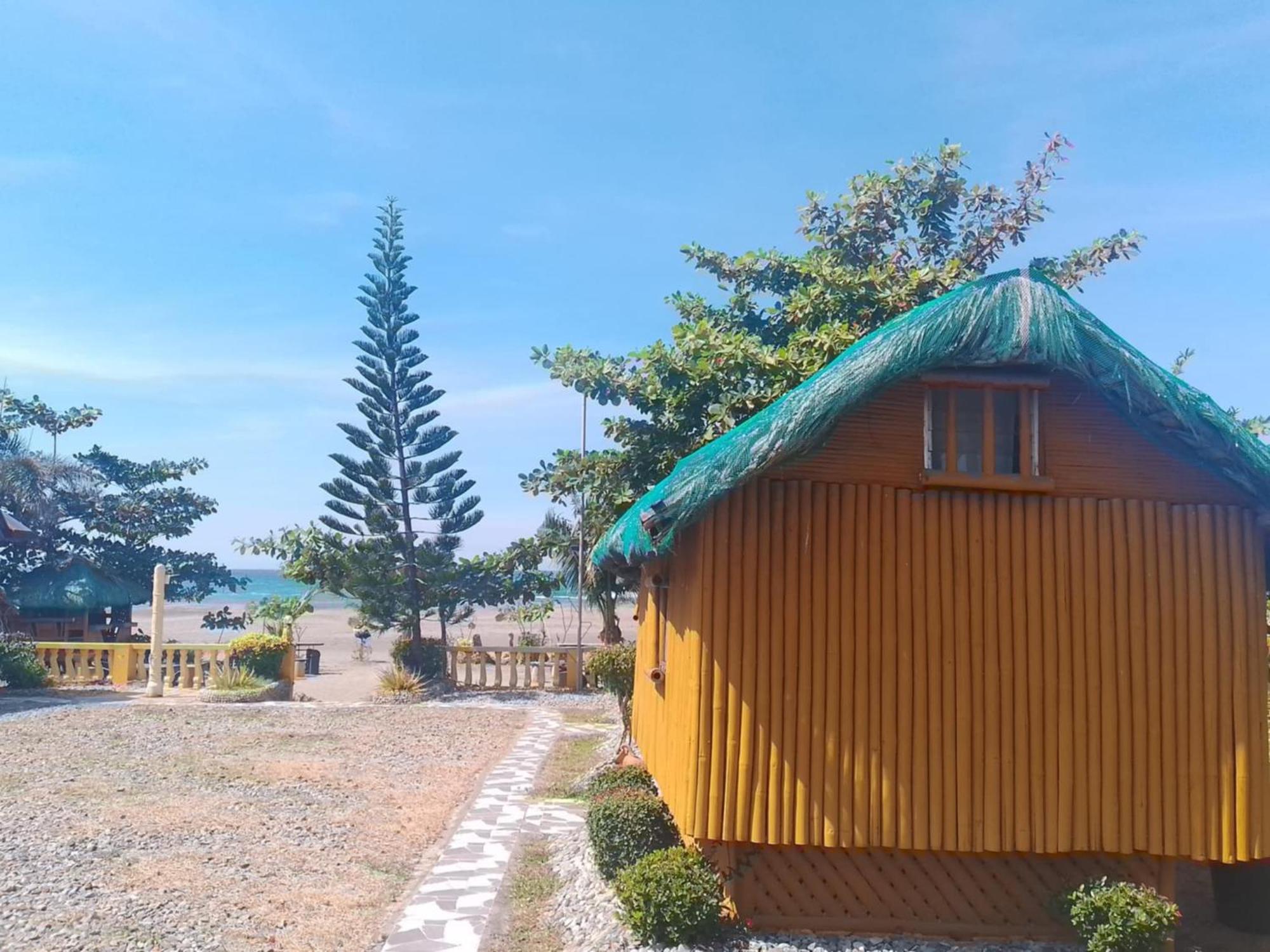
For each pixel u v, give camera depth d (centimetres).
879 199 1537
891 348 654
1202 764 663
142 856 877
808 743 662
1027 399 689
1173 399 648
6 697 1923
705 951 643
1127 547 682
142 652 2198
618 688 1309
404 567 2417
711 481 638
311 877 841
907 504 683
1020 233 1543
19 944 655
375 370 2480
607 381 1362
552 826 1040
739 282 1492
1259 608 678
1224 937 726
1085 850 659
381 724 1750
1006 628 673
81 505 2888
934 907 683
